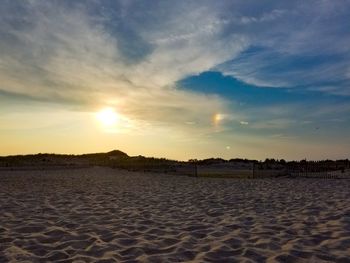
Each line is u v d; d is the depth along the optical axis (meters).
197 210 9.99
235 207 10.41
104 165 48.12
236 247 5.96
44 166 41.16
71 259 5.36
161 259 5.33
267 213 9.27
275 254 5.51
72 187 16.69
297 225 7.57
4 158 52.53
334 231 6.88
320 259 5.21
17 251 5.78
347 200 11.04
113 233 7.08
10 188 15.71
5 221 8.23
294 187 16.03
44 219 8.52
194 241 6.43
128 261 5.24
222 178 23.55
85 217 8.87
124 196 13.27
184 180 21.84
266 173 27.47
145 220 8.48
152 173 31.42
